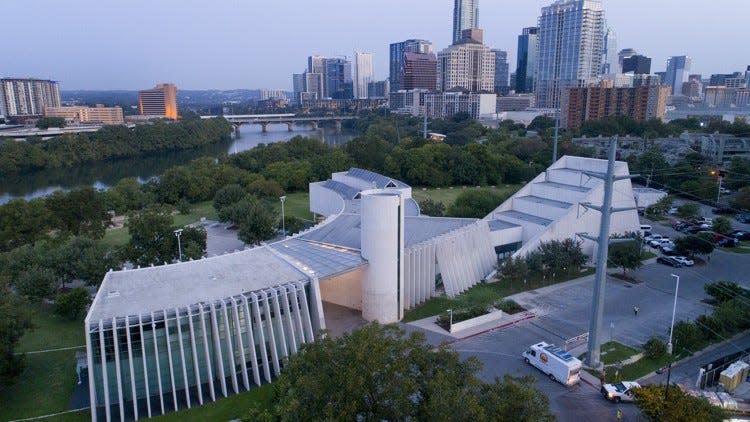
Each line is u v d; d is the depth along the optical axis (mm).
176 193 151750
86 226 112875
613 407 51781
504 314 73562
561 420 49469
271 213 114688
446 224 86938
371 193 69562
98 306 51781
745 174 149500
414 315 72875
